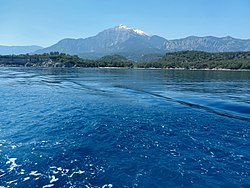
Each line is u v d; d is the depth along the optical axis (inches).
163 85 2613.2
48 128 909.8
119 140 784.9
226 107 1343.5
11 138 801.6
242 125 979.9
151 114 1145.4
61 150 700.0
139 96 1740.9
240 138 820.0
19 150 698.8
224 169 597.6
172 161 636.1
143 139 796.0
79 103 1424.7
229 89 2272.4
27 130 887.1
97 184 525.0
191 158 655.8
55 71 6028.5
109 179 545.3
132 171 581.3
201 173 576.4
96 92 1963.6
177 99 1612.9
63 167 599.5
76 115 1112.2
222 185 528.1
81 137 810.8
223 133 870.4
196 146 740.7
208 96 1765.5
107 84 2672.2
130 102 1470.2
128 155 669.9
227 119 1071.0
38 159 641.6
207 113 1184.2
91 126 933.2
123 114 1136.8
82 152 687.7
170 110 1243.2
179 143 763.4
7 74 4510.3
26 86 2433.6
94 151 695.7
